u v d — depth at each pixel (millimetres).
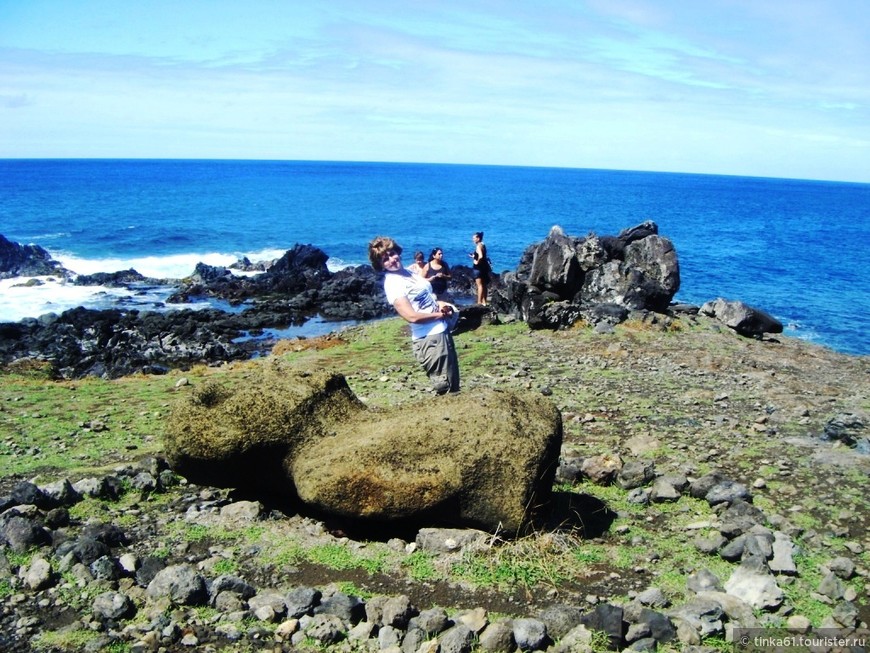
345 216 85500
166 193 119562
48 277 41469
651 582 6121
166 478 8328
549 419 7023
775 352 16750
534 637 5254
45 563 6156
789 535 6828
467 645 5211
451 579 6133
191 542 6887
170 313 30406
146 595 5875
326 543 6734
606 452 9281
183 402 7262
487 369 14930
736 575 5984
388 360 16547
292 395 7207
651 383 13305
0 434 11008
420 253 21922
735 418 10812
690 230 76125
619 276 19891
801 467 8516
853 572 6160
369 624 5500
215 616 5652
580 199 134250
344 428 7180
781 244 63844
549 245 20172
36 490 7523
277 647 5285
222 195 118125
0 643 5332
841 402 11844
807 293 37781
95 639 5328
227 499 7793
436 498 6496
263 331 29188
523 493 6453
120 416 12086
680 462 8781
